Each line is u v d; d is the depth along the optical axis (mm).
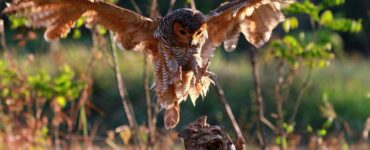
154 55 8578
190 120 21562
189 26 8164
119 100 21203
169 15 8297
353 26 13750
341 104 22391
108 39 14195
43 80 13727
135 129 13375
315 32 14164
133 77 23281
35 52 19375
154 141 13188
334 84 23734
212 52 8859
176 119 8578
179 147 14078
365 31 34750
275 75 19969
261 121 13883
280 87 14461
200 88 8461
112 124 19656
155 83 8523
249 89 23906
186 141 8188
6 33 21812
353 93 23094
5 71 13641
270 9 8859
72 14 8406
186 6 12625
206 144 8109
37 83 13617
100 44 13648
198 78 8297
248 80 24922
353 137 18047
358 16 34531
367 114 21562
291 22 13656
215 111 21859
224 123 20922
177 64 8336
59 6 8297
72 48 19875
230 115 13219
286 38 13844
